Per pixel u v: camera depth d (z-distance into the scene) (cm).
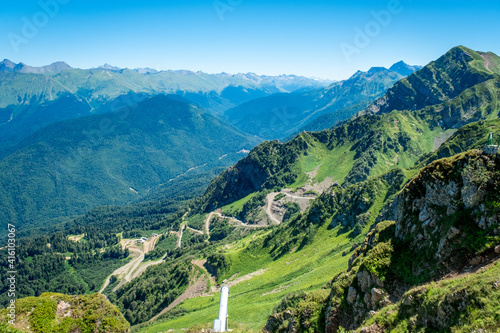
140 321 19025
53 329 6372
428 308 4059
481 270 4091
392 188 18450
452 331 3547
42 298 6744
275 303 11831
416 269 5216
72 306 6931
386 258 5584
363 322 5084
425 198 5634
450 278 4519
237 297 15012
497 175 4784
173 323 14450
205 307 16138
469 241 4641
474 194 4875
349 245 14925
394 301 5097
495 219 4531
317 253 16175
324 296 6956
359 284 5778
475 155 5169
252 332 7700
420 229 5531
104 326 6825
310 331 6328
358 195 18812
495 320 3206
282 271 16050
